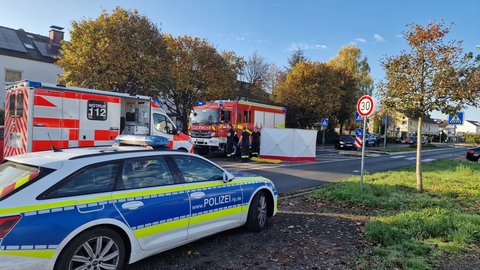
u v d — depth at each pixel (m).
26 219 3.03
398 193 8.95
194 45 24.09
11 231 2.94
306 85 35.44
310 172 13.91
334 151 29.14
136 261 3.91
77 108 9.87
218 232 4.95
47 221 3.13
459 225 5.67
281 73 46.69
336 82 36.41
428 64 8.76
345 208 7.38
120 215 3.63
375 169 16.03
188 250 4.73
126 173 3.90
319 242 5.14
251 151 18.05
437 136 85.38
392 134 76.00
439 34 8.50
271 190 5.84
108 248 3.57
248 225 5.50
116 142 5.56
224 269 4.13
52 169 3.42
